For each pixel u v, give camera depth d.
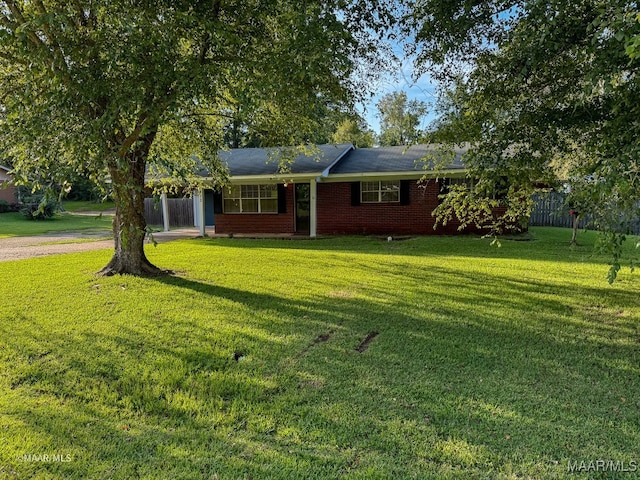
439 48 4.22
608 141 3.10
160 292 5.40
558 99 3.71
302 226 14.05
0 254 9.32
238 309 4.64
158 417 2.46
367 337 3.75
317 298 5.10
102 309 4.61
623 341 3.59
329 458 2.05
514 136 3.84
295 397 2.66
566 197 3.51
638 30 2.49
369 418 2.41
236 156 15.31
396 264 7.42
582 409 2.49
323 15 3.86
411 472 1.94
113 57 3.73
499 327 3.97
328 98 5.55
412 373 3.00
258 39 4.94
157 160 4.41
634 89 2.94
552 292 5.27
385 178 12.55
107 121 3.85
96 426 2.36
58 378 2.95
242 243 11.35
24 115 3.73
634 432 2.25
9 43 3.68
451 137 4.29
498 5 3.80
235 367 3.14
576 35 3.16
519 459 2.03
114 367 3.13
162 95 4.15
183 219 19.58
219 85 4.74
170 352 3.41
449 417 2.41
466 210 5.39
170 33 3.93
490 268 6.92
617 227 3.15
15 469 1.98
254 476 1.93
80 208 30.53
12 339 3.67
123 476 1.94
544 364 3.14
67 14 3.61
